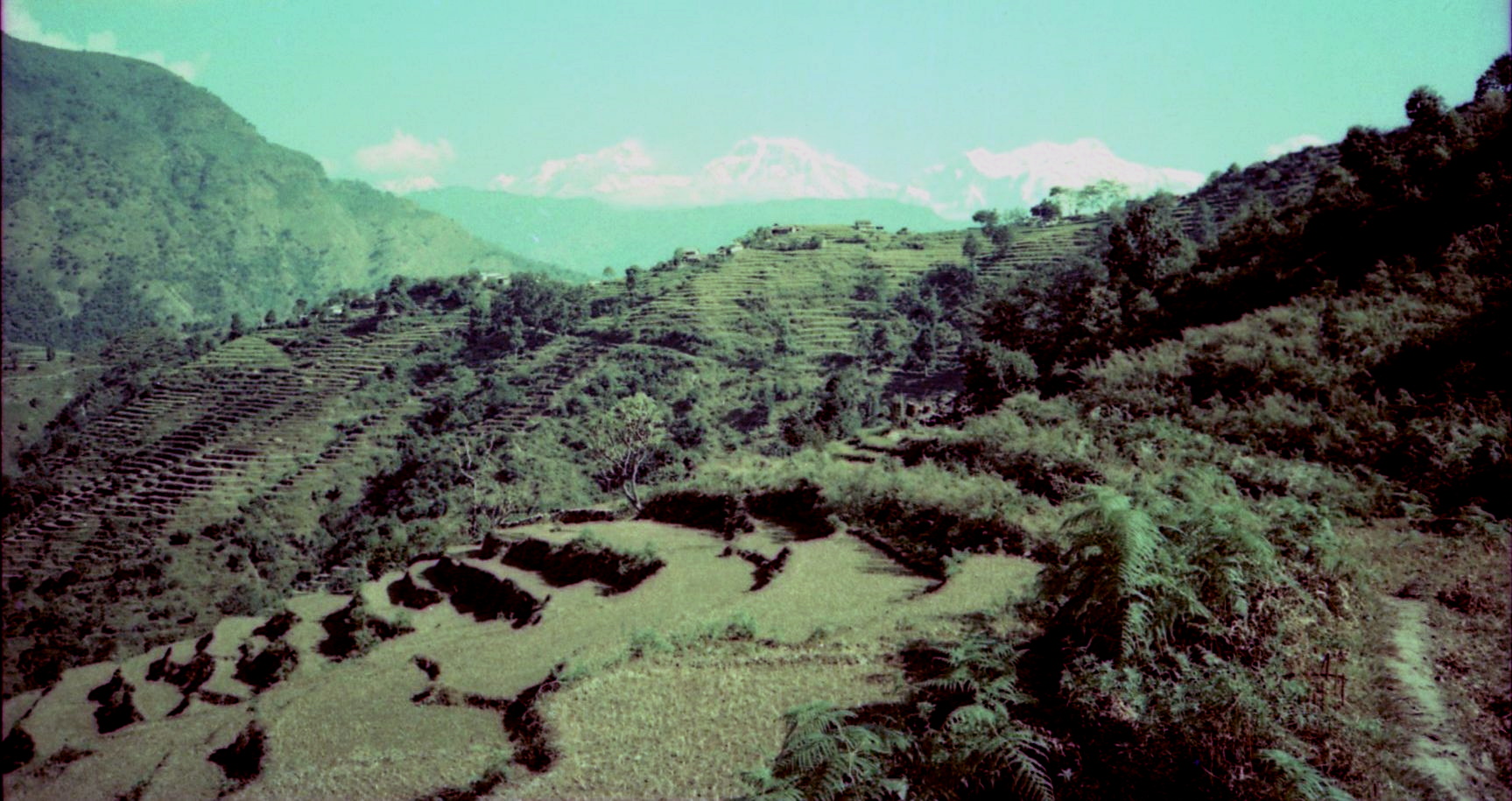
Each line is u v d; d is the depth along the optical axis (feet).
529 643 87.97
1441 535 56.44
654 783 46.21
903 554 85.35
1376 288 106.32
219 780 77.20
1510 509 57.77
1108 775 32.89
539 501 306.76
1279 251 140.26
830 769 34.35
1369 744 31.81
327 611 137.08
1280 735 31.45
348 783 62.80
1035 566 71.41
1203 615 40.01
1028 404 110.32
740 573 95.45
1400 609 44.98
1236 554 42.57
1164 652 38.78
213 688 116.06
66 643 243.40
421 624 119.34
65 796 81.71
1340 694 36.11
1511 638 40.16
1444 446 66.28
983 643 43.75
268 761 73.00
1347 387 84.28
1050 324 192.34
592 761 50.93
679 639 68.28
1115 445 88.28
